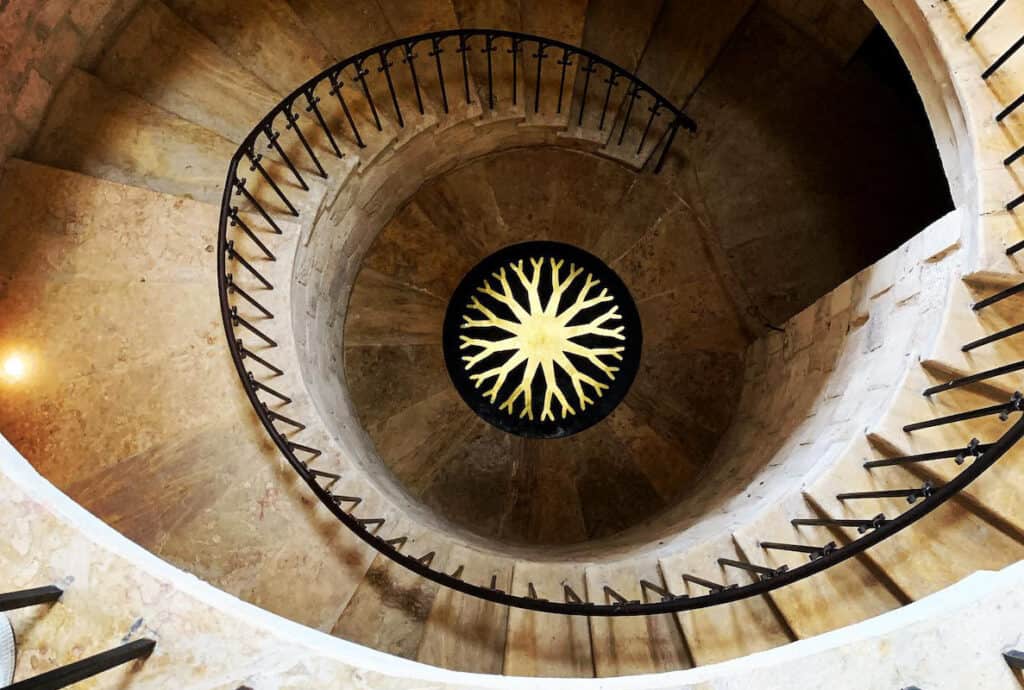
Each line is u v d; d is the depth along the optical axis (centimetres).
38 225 345
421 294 577
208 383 350
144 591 159
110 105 387
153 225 359
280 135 415
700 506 445
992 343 284
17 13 322
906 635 161
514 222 592
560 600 351
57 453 330
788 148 584
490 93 485
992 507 262
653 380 579
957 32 292
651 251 589
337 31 470
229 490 341
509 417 575
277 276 377
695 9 579
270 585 331
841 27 553
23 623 154
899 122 572
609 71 571
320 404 398
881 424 295
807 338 465
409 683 160
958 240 296
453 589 326
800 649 171
